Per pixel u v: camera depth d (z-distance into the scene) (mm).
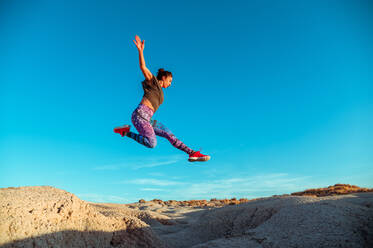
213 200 19406
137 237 5188
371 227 4121
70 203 4461
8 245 3209
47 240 3641
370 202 5281
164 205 17469
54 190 4961
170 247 5684
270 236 4402
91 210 4895
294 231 4359
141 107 4441
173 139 4676
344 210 4805
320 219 4539
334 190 13672
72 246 4008
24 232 3463
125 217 5574
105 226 4957
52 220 3969
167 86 4945
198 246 4508
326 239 3916
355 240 3832
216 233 6566
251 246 4188
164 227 7848
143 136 4508
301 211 5078
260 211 6395
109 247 4762
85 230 4430
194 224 7523
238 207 7434
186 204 18500
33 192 4539
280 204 6176
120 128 4637
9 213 3576
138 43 4246
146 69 4387
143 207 14672
